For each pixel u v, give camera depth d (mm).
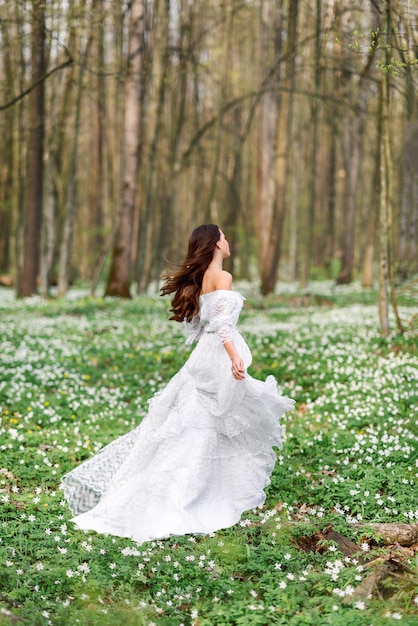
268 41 26453
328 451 6754
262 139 28453
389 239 11359
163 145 27438
